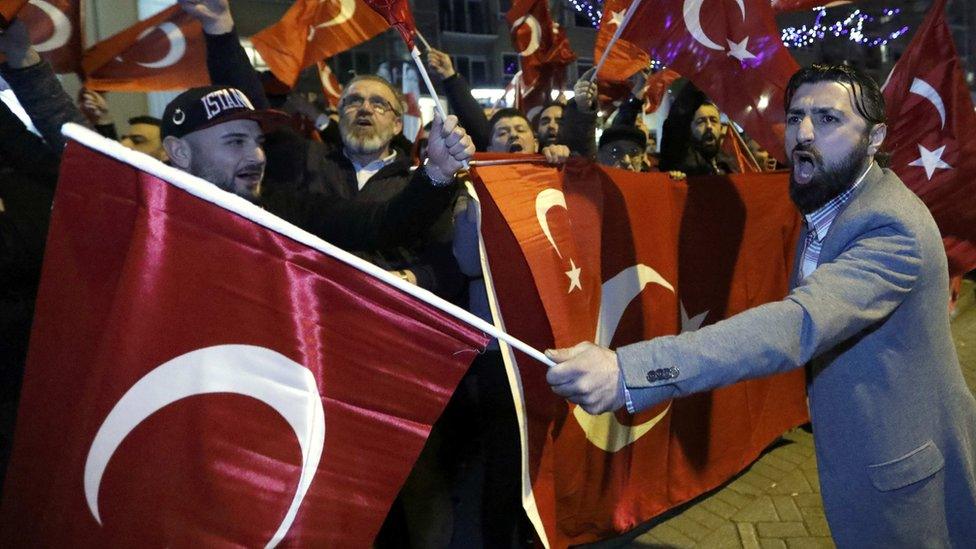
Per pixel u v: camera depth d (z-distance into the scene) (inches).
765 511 119.9
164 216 50.4
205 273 51.7
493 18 861.8
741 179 123.4
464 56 863.7
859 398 62.6
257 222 50.8
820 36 629.0
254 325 53.0
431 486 113.0
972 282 281.1
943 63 110.1
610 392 50.8
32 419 49.7
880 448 61.9
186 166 74.3
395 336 56.1
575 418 99.2
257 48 146.9
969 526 65.1
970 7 717.9
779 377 139.5
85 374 49.9
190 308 51.4
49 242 48.8
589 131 120.0
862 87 62.1
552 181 91.4
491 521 95.6
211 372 52.1
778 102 100.6
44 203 85.0
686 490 119.0
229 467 52.4
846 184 63.4
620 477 108.3
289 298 53.7
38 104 84.3
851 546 64.3
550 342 84.0
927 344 61.7
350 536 55.5
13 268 81.0
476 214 87.9
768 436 137.1
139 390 50.6
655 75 212.8
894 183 63.5
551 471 84.7
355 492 55.8
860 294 55.4
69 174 48.6
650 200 109.6
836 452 64.4
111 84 128.3
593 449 103.3
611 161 151.6
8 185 83.0
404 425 56.7
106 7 294.8
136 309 50.2
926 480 61.9
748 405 130.0
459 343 56.7
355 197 106.1
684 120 171.2
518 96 220.4
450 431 114.4
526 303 84.4
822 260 62.9
